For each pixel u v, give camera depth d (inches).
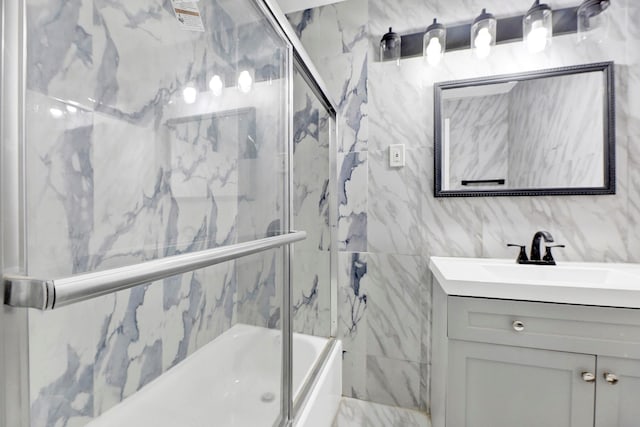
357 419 62.0
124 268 16.9
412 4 65.5
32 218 14.9
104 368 28.8
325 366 56.2
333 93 70.6
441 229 63.8
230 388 34.1
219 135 30.3
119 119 23.3
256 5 34.1
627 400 39.0
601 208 55.6
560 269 52.1
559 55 57.5
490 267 54.7
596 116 55.5
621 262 54.7
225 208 30.3
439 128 63.1
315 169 58.1
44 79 16.9
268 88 37.1
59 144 18.0
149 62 26.1
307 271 53.8
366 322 68.4
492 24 57.4
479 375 44.5
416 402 65.1
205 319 34.5
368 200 68.3
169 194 25.6
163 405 33.7
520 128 59.7
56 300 12.2
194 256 22.7
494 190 60.6
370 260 68.2
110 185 21.6
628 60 54.1
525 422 42.7
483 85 61.1
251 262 34.9
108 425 29.1
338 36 70.1
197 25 29.2
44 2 17.5
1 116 12.6
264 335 37.1
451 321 45.5
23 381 13.2
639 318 38.3
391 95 66.7
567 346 40.8
